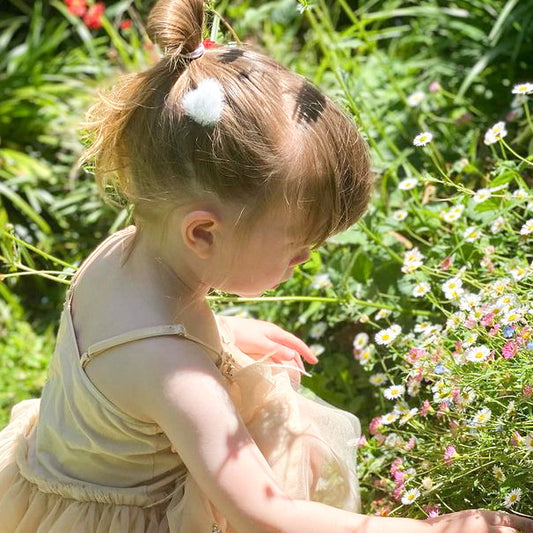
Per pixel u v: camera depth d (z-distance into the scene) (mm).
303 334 3336
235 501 1906
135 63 5027
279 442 2176
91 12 5062
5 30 6035
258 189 1899
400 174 3715
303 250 2055
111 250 2148
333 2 5500
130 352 1976
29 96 5188
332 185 1946
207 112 1894
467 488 2299
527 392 2158
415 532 1949
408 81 4266
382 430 2477
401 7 5199
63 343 2135
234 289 2035
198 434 1918
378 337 2652
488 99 4070
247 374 2176
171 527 2047
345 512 1964
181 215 1952
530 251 2922
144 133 1954
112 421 2018
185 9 2010
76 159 4875
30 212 4539
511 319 2328
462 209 2873
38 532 2131
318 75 4262
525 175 3381
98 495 2082
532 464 2174
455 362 2328
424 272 2922
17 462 2209
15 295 4477
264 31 5500
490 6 4328
